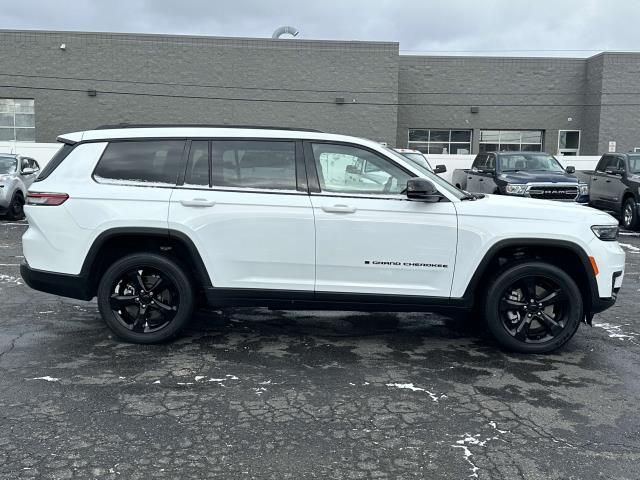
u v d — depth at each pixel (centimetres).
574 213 554
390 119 2812
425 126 3038
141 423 411
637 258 1130
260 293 551
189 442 385
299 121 2802
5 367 514
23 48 2689
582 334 636
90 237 546
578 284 575
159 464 357
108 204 547
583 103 3019
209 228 544
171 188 552
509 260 564
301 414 429
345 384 486
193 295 572
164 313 572
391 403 449
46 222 552
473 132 3050
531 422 420
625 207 1519
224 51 2748
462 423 417
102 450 373
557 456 373
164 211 544
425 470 354
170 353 554
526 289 557
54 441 383
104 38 2702
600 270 548
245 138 557
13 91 2709
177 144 561
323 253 543
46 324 643
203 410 432
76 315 679
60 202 551
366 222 540
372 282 548
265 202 543
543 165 1602
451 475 349
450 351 575
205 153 558
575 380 502
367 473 350
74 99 2728
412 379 499
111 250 574
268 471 351
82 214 547
